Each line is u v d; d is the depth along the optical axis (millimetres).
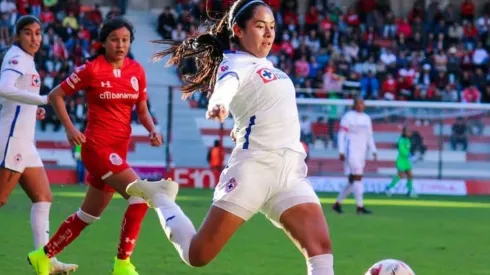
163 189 10789
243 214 9867
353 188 29297
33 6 51344
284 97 9938
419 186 41969
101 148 13414
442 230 24234
